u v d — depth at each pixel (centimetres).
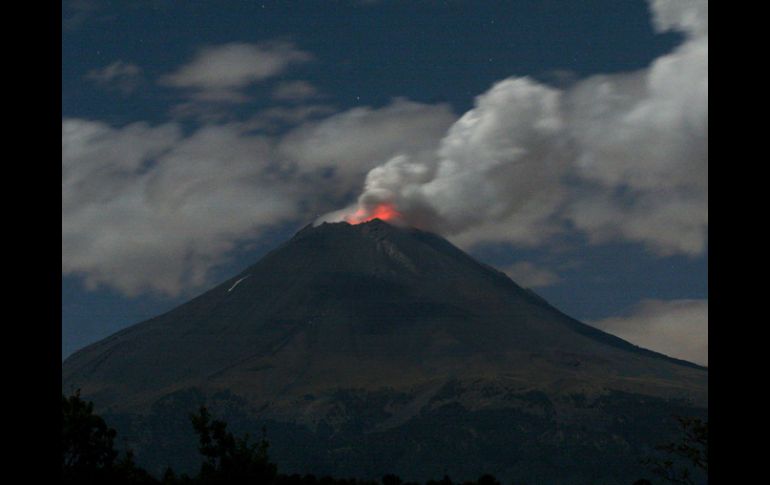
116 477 6312
